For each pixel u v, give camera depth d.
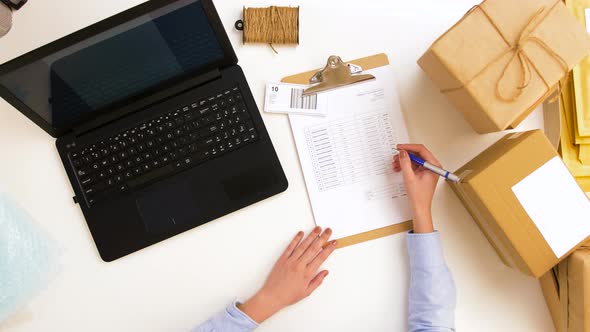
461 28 0.64
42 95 0.69
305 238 0.78
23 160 0.79
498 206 0.66
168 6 0.62
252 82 0.79
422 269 0.73
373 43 0.79
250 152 0.76
